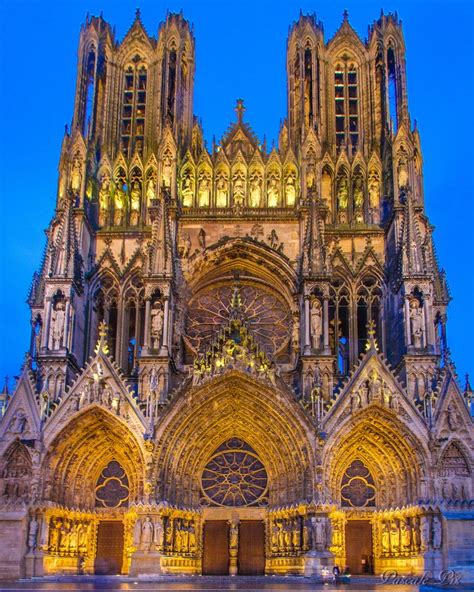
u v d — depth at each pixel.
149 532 59.25
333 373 66.62
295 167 74.50
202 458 65.75
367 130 78.62
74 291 67.38
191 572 62.22
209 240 72.19
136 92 81.75
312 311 65.69
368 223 73.88
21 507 59.25
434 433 60.59
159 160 73.56
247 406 64.69
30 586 46.31
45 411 62.28
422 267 65.31
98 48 80.06
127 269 71.88
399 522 61.81
